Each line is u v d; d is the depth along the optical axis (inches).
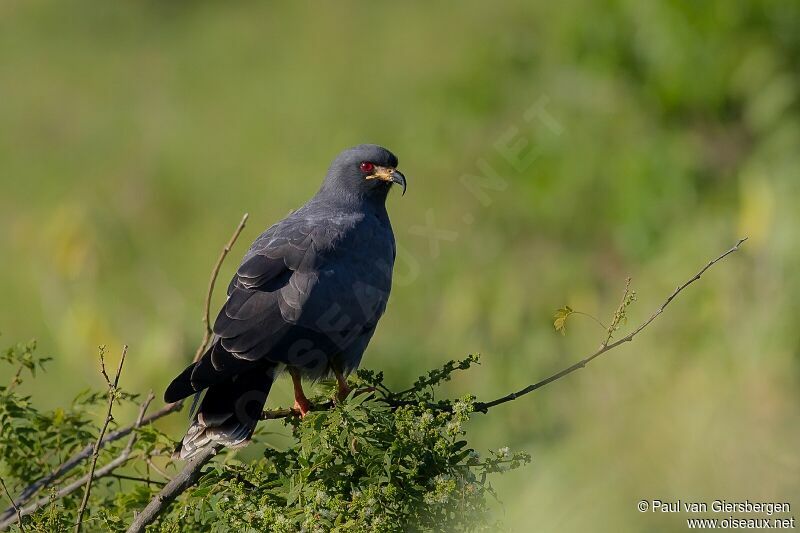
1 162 741.9
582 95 589.9
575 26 603.2
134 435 298.4
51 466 300.8
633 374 444.1
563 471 374.6
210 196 660.1
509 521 358.9
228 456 297.1
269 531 240.8
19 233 617.3
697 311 464.8
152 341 439.2
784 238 470.9
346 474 250.8
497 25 686.5
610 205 552.4
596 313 503.2
